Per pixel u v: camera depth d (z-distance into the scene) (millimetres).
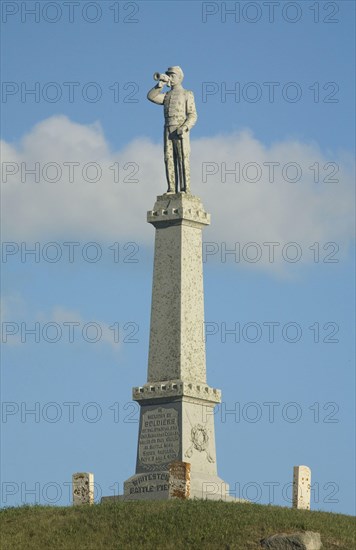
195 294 97938
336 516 91688
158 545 86125
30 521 90938
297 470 94750
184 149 99312
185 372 96500
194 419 96125
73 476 95000
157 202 98812
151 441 96250
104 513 90062
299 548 85438
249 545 85875
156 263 98250
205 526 87312
